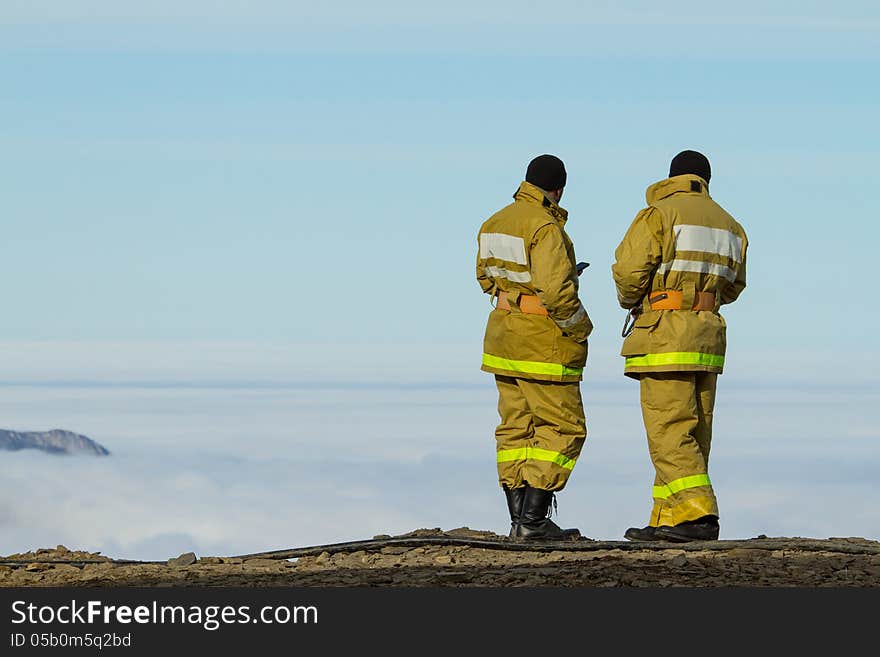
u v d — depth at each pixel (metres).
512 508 14.89
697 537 14.30
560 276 14.09
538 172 14.53
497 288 14.80
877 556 13.53
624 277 14.23
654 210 14.26
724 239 14.42
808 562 13.13
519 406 14.85
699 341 14.19
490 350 14.84
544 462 14.61
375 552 14.42
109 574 13.05
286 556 14.32
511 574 12.48
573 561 13.38
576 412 14.71
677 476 14.39
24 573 13.25
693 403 14.45
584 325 14.46
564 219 14.73
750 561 13.18
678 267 14.21
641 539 14.49
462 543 14.47
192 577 12.70
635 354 14.38
